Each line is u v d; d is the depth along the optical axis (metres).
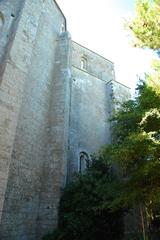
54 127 13.59
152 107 8.92
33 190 11.20
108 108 20.45
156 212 12.45
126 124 10.55
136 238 12.13
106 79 23.16
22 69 11.24
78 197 11.30
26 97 12.17
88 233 10.80
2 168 8.77
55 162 12.52
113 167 13.34
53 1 17.53
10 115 9.80
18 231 9.73
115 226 11.78
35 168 11.68
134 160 8.70
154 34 7.58
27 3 13.30
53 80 15.31
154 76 8.55
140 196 8.88
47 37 15.75
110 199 10.67
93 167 13.45
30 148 11.62
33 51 13.73
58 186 11.84
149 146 7.91
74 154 15.88
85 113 18.48
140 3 7.65
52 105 14.35
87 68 22.22
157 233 12.45
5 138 9.27
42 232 10.77
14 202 9.84
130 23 7.91
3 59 10.94
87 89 19.92
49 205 11.37
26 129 11.62
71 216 10.84
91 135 17.88
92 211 10.99
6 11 12.58
